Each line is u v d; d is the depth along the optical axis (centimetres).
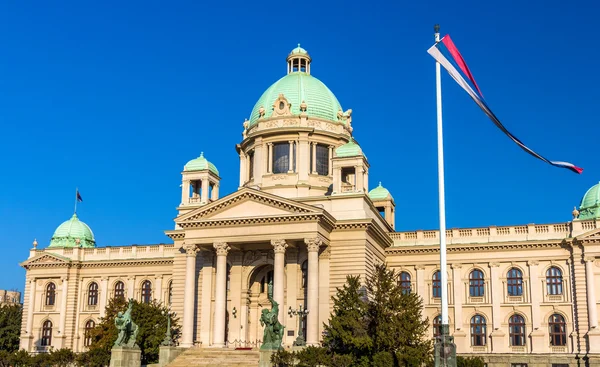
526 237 8788
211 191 9719
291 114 9762
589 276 8294
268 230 8031
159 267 10519
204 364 7281
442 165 4331
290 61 10775
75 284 10800
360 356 6481
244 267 8662
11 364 8612
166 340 7656
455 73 4497
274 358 6581
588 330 8188
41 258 10912
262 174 9644
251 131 10106
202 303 8600
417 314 6662
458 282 8919
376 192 10869
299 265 8400
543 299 8538
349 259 8150
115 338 8250
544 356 8275
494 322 8662
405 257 9219
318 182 9500
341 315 6675
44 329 10794
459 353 8644
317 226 7888
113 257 10812
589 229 8462
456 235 9138
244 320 8512
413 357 6312
